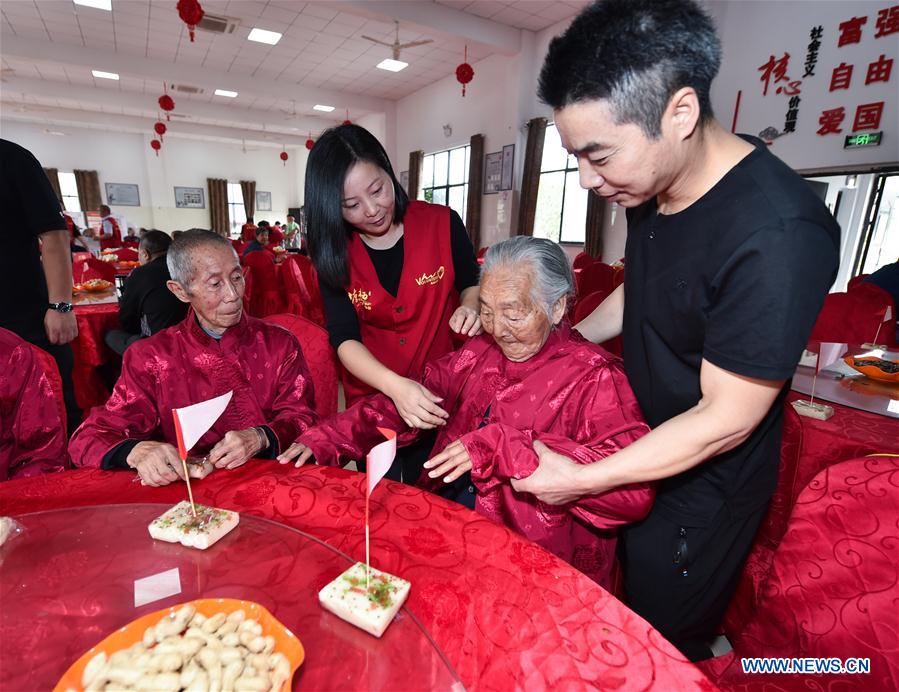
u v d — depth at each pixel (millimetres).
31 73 8312
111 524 716
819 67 4102
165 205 13852
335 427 1052
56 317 1728
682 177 694
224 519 697
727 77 4730
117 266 5125
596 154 621
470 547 690
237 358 1187
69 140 12609
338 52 7262
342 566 633
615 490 789
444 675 480
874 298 2025
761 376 632
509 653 520
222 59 7633
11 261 1632
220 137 12375
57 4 5742
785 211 629
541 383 963
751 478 834
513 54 6695
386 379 1073
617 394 932
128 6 5793
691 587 903
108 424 1054
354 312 1345
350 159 1085
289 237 10938
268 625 506
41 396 1048
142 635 500
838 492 703
